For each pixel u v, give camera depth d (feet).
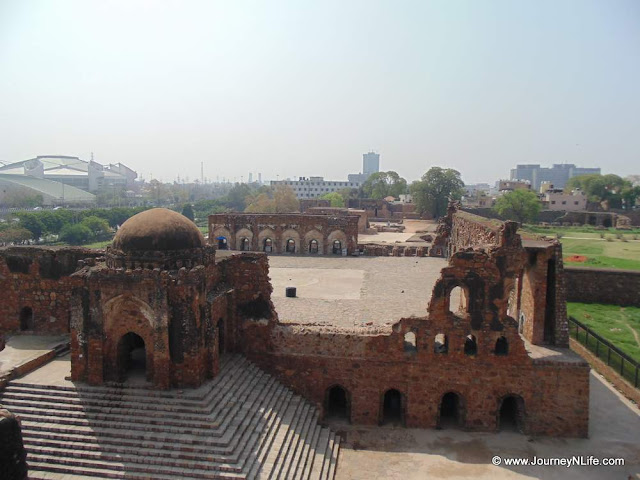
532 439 67.87
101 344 62.59
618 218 336.29
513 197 302.25
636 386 79.36
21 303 83.10
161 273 60.59
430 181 333.42
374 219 339.57
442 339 77.87
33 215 282.15
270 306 74.69
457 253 68.69
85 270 64.90
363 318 86.17
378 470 59.98
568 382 67.82
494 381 69.41
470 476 58.80
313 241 168.55
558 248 72.64
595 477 58.65
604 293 137.28
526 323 77.00
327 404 74.28
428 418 71.05
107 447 54.44
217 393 61.87
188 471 51.55
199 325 62.18
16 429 36.22
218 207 524.11
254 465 53.01
